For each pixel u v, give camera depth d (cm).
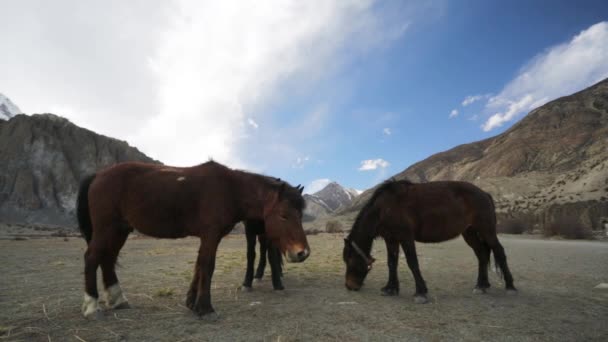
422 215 565
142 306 496
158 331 384
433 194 576
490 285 644
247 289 615
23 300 529
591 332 383
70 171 8044
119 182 461
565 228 2570
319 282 712
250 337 364
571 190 5419
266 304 513
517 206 5416
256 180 496
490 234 590
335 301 533
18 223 6000
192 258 1188
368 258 599
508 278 581
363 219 601
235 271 864
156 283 674
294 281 724
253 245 629
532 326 404
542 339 362
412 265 547
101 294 573
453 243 1953
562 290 612
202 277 439
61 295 564
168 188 455
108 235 456
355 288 610
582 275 776
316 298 556
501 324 411
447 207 569
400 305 506
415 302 521
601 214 3594
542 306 498
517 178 7919
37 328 394
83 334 375
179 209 459
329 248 1644
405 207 568
